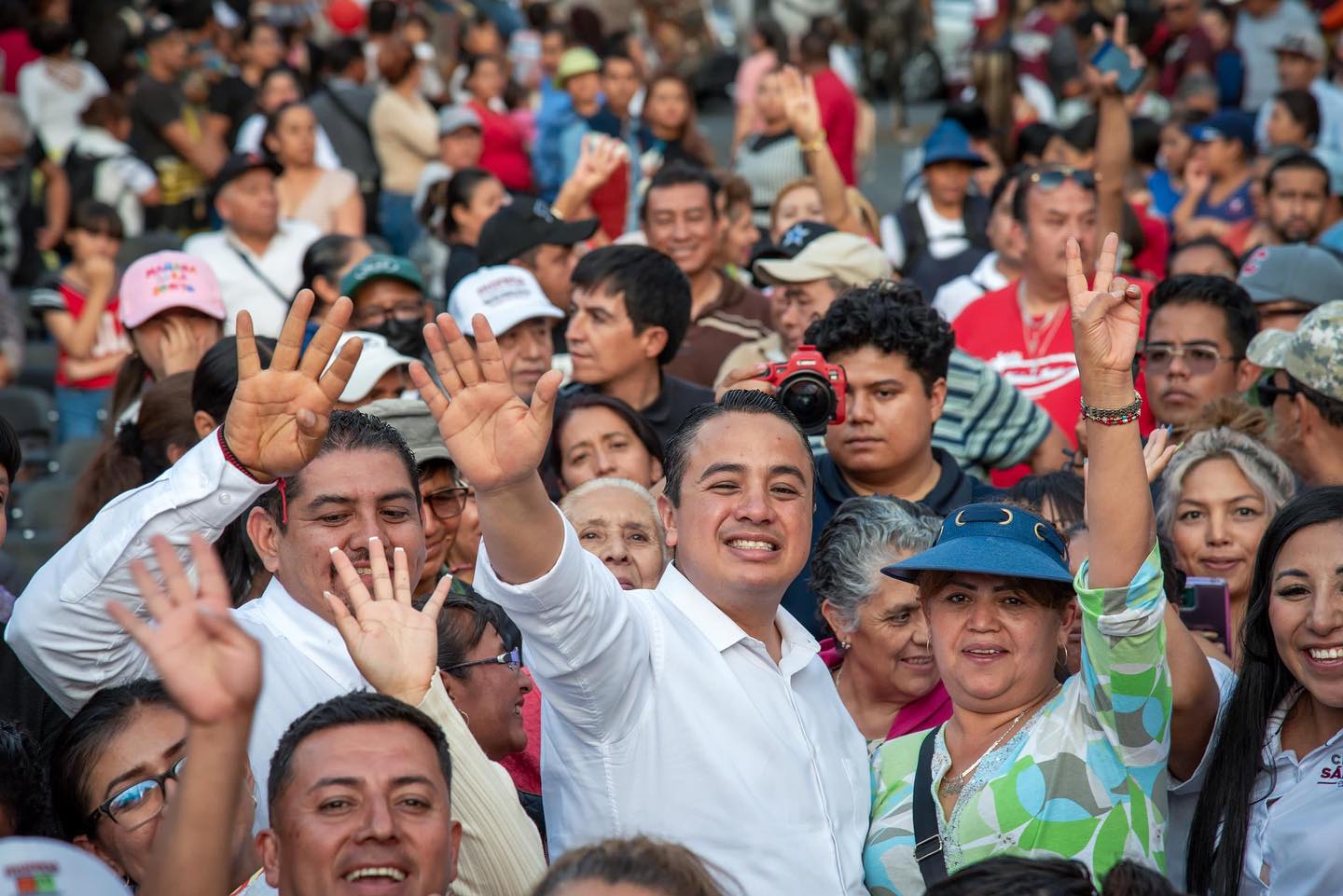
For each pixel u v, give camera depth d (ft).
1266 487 19.19
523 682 16.84
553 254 28.99
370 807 11.30
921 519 16.92
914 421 19.77
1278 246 26.58
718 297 29.12
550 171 52.80
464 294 25.29
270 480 13.87
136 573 10.24
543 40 64.69
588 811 13.73
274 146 41.60
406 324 25.77
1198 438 19.80
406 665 12.90
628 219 45.78
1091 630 13.29
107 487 20.43
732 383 19.38
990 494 19.38
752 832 13.50
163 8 61.16
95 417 35.37
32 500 28.71
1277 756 14.70
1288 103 47.19
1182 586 17.40
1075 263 13.53
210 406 18.92
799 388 19.15
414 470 15.01
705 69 86.94
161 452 20.40
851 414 19.72
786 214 32.96
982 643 14.08
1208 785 14.90
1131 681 13.23
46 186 44.88
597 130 51.80
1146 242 38.17
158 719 13.48
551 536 12.62
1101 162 31.17
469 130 46.21
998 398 22.77
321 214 41.45
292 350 13.67
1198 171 43.24
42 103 47.96
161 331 23.68
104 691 13.76
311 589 14.40
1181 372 23.47
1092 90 41.65
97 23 51.93
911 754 14.92
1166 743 13.55
